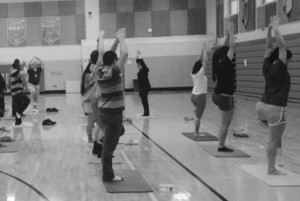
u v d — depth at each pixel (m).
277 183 4.29
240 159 5.50
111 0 20.61
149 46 20.56
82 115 10.98
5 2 20.53
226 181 4.46
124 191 4.14
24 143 6.99
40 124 9.34
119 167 5.17
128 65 20.61
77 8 20.69
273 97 4.36
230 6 18.00
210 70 18.75
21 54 20.67
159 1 20.58
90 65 6.34
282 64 4.27
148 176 4.74
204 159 5.55
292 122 8.68
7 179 4.71
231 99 5.69
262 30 14.53
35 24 20.69
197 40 20.44
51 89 20.86
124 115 10.62
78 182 4.54
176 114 10.77
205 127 8.44
